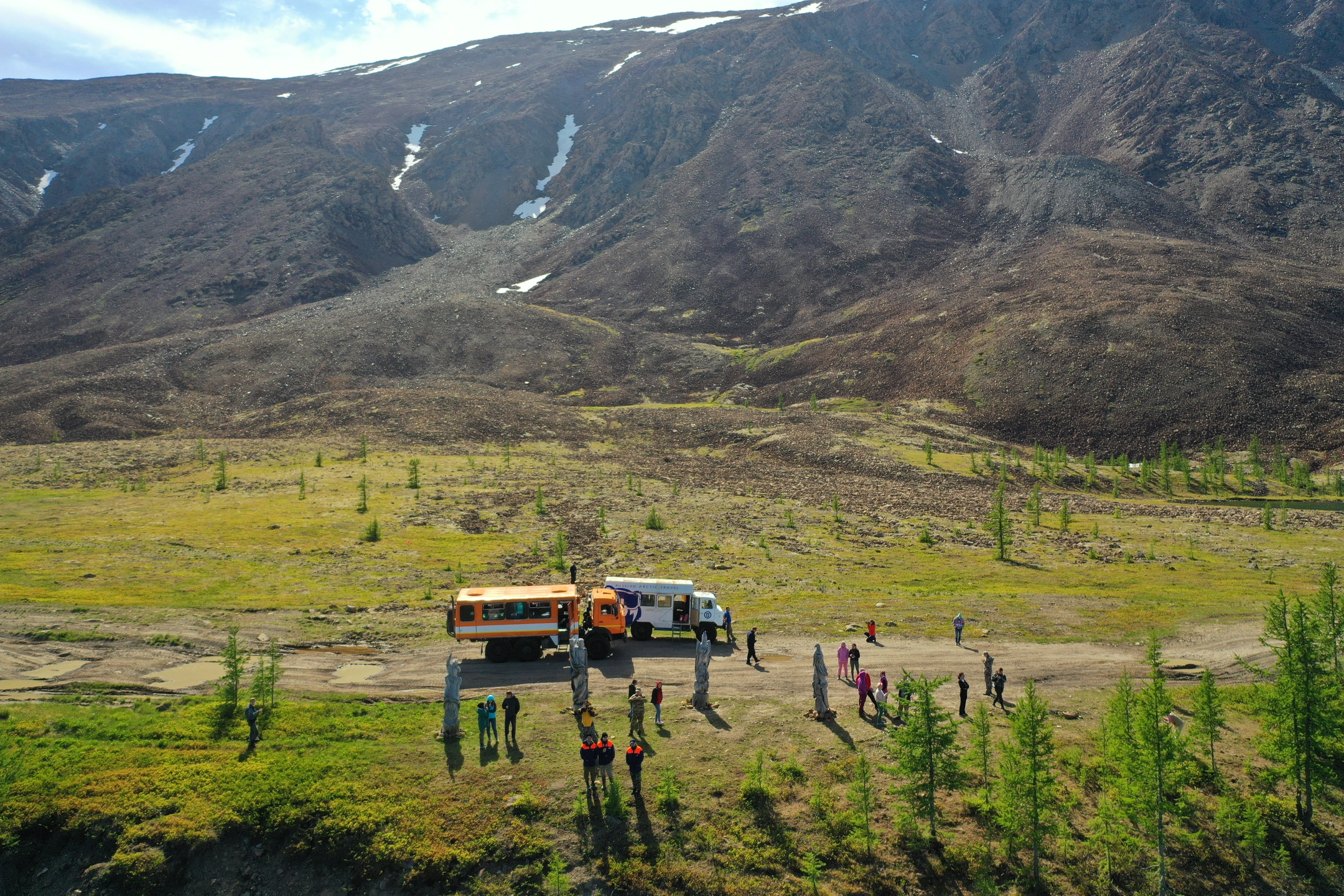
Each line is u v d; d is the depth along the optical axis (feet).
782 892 81.05
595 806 91.76
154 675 128.26
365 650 146.72
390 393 604.49
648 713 117.29
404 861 83.66
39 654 135.13
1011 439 554.87
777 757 103.50
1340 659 107.45
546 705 119.85
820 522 307.99
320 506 304.71
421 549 243.81
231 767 96.32
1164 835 82.38
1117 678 136.46
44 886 83.51
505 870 83.61
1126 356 605.73
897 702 120.57
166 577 196.03
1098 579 221.25
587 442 522.06
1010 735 110.01
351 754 101.40
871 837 87.40
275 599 179.42
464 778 96.58
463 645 151.64
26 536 237.86
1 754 90.33
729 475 423.64
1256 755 106.32
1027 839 86.17
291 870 85.20
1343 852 88.38
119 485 350.02
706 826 89.20
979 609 184.55
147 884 82.07
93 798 89.66
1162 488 441.68
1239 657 146.51
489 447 485.56
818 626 168.76
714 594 197.36
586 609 171.73
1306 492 426.10
